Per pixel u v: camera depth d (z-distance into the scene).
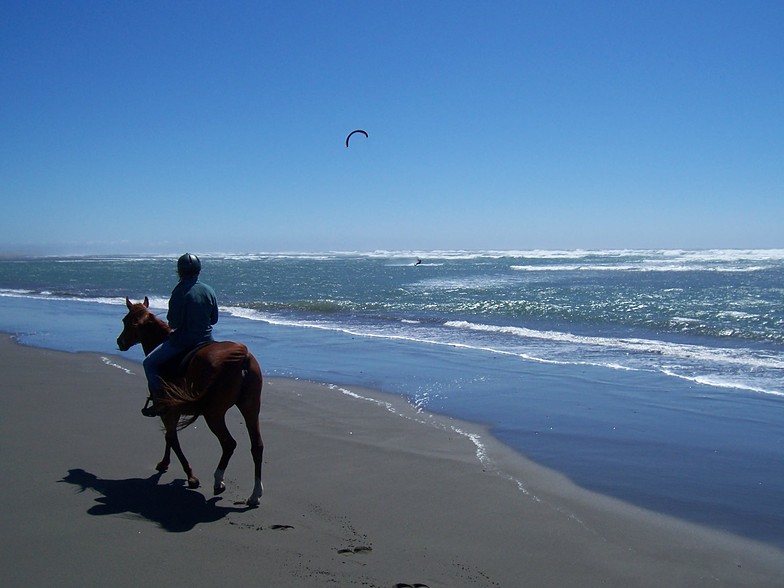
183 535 5.45
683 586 4.82
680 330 18.14
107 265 88.19
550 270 58.84
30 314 24.22
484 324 20.31
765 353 14.52
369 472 7.23
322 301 28.17
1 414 9.30
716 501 6.50
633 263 72.62
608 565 5.12
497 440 8.59
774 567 5.12
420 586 4.70
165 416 6.59
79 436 8.28
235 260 109.38
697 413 9.85
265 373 13.05
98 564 4.89
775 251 125.56
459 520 5.95
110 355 14.66
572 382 12.05
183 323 6.80
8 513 5.80
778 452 8.04
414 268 68.12
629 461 7.75
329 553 5.20
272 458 7.66
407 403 10.55
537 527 5.82
